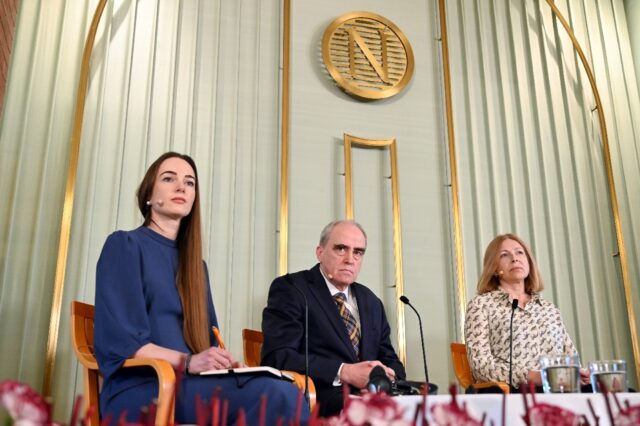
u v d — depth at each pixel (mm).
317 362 2111
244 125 3230
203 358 1612
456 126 3574
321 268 2445
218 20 3312
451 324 3250
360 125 3430
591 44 3949
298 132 3312
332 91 3438
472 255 3383
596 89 3760
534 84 3770
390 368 2191
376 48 3561
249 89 3299
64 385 2576
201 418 684
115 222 2832
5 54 2764
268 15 3463
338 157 3348
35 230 2707
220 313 2900
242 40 3369
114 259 1796
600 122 3736
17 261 2658
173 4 3227
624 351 3418
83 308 1919
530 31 3861
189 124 3080
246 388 1588
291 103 3348
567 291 3465
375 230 3293
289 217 3170
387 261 3258
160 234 1938
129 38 3102
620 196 3666
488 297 2672
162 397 1506
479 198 3469
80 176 2828
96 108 2936
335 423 717
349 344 2273
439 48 3699
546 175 3617
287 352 2168
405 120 3512
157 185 1984
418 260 3293
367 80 3486
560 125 3736
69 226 2689
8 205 2699
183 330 1832
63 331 2631
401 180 3398
